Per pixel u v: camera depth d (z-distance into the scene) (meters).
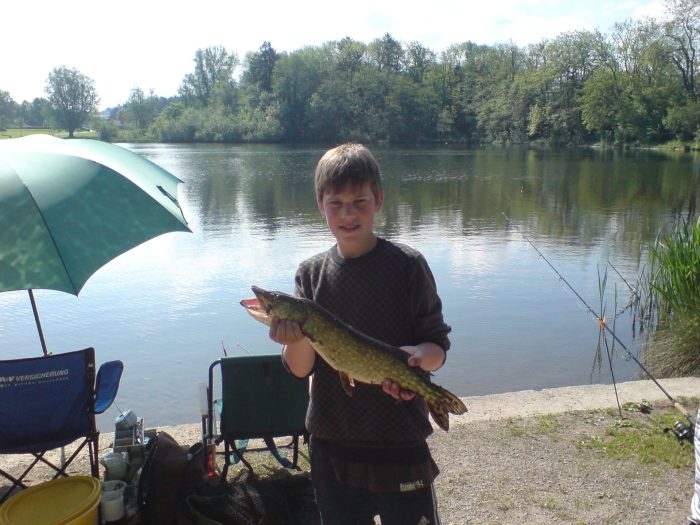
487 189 28.95
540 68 74.94
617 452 4.68
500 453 4.68
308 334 2.29
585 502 4.05
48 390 3.84
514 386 7.49
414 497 2.42
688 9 57.66
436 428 5.12
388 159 51.91
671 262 8.21
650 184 30.86
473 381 7.64
